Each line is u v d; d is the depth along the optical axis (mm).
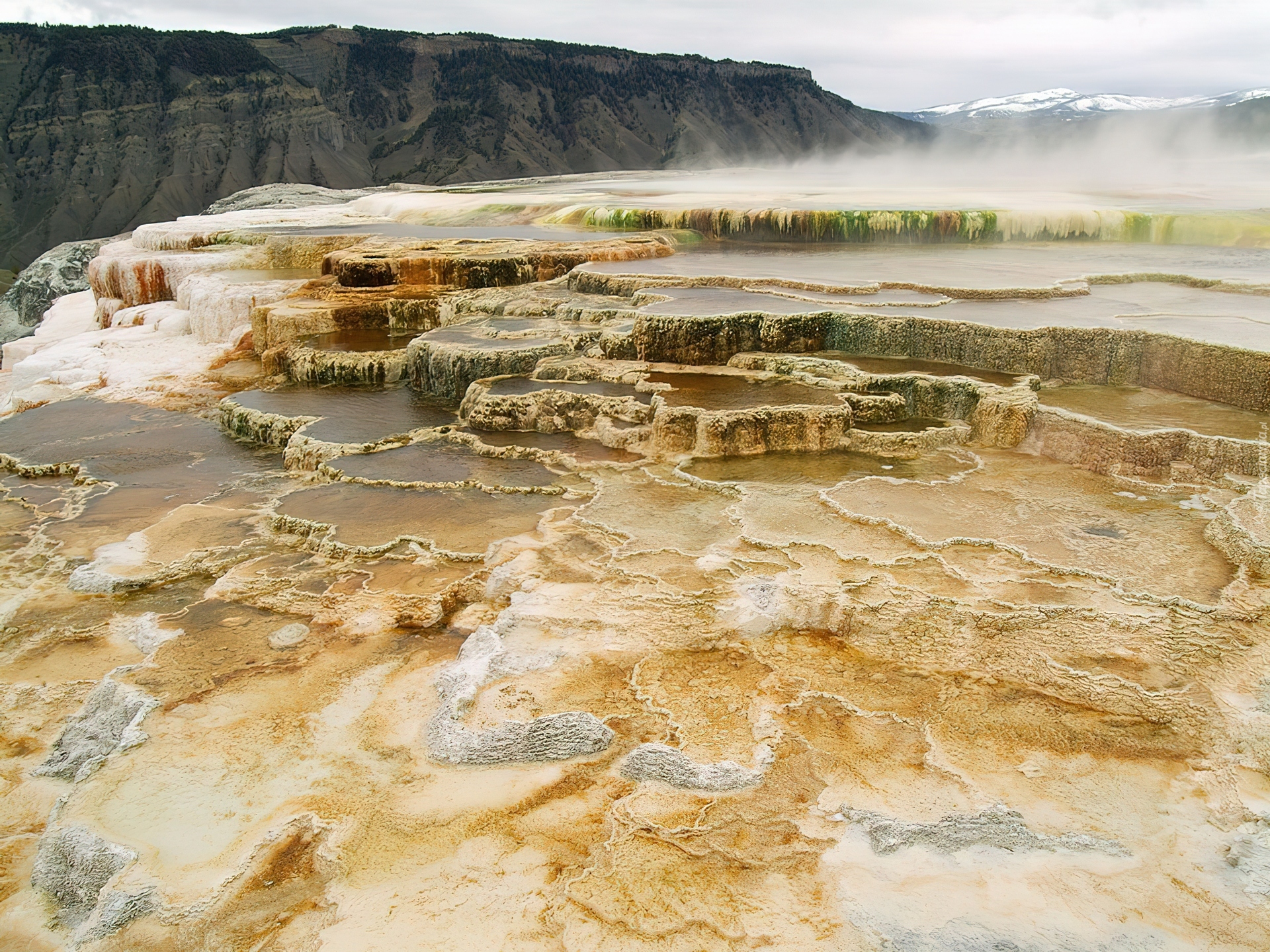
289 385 14523
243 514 10117
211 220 31516
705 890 5164
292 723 6613
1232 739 5973
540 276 19000
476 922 5020
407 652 7422
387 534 9094
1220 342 10953
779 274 16500
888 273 16500
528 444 11234
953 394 11312
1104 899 4992
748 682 6855
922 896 5051
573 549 8523
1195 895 4992
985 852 5316
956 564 7820
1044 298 14047
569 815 5734
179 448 12625
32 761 6535
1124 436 9648
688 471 10133
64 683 7312
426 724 6555
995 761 6004
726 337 13039
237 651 7496
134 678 7148
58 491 11227
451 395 13375
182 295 20703
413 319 16766
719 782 5875
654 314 13195
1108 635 6902
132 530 9867
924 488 9477
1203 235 20438
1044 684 6637
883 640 7160
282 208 38344
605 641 7238
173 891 5242
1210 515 8656
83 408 14539
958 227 21406
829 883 5172
